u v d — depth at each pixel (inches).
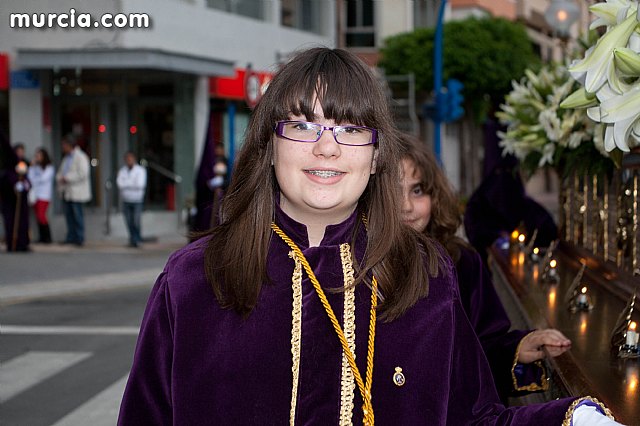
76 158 580.7
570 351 94.1
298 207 76.9
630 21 72.5
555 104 134.0
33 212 621.3
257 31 743.1
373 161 78.0
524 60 884.0
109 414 210.4
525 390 108.9
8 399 223.1
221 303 74.0
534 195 1235.9
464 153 1003.3
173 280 76.4
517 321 139.7
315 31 864.3
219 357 73.3
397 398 72.9
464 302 117.0
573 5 251.0
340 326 74.0
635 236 115.6
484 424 76.2
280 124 75.0
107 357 270.2
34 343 292.0
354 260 76.1
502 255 175.8
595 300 122.0
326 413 72.6
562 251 176.1
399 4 971.9
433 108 551.5
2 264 491.5
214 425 72.5
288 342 73.5
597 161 127.0
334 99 73.7
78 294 401.4
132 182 574.9
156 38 624.4
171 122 674.8
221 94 697.6
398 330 74.3
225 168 506.0
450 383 76.0
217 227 80.3
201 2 671.8
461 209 132.0
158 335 76.4
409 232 79.0
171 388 74.1
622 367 87.0
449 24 885.8
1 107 638.5
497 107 193.9
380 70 746.8
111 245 591.8
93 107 664.4
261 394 72.7
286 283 75.0
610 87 73.5
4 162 548.1
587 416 71.5
